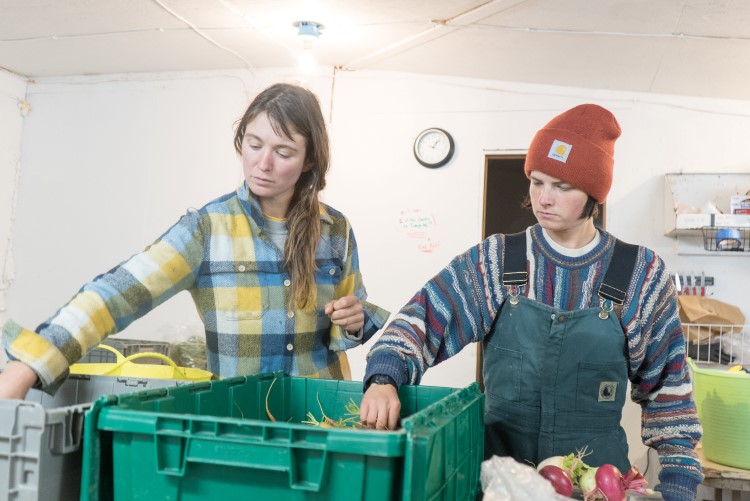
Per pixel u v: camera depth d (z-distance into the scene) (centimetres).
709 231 364
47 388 116
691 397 151
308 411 150
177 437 95
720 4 262
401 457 90
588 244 153
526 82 398
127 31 354
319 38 358
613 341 147
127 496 97
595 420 149
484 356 162
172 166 427
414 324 150
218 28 346
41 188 443
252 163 148
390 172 411
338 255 171
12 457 95
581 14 292
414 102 410
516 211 536
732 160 376
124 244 432
